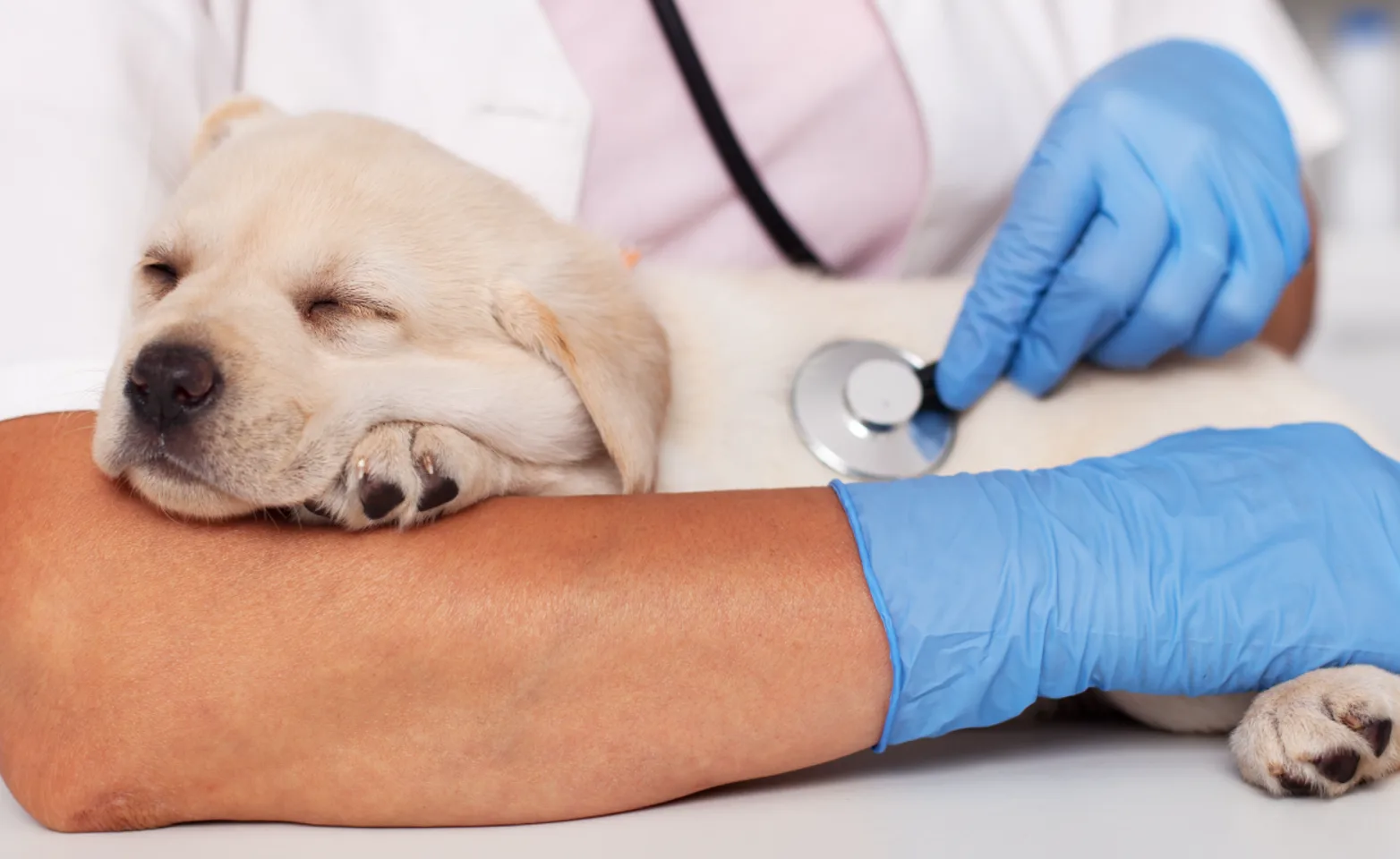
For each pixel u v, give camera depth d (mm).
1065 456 740
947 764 651
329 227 674
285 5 782
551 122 786
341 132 709
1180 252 722
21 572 634
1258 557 650
